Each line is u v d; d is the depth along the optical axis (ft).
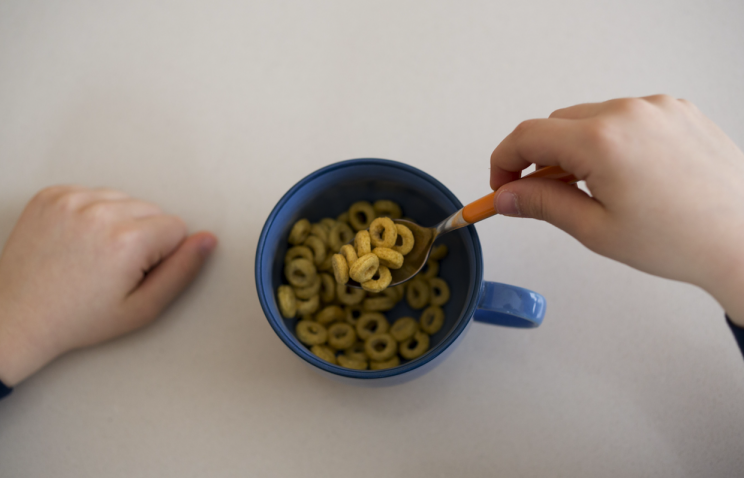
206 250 1.32
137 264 1.28
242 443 1.27
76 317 1.26
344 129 1.41
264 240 1.07
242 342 1.31
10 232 1.40
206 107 1.43
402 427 1.27
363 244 1.06
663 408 1.28
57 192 1.34
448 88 1.43
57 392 1.29
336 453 1.26
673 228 0.89
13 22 1.48
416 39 1.46
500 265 1.34
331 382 1.29
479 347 1.31
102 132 1.43
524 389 1.29
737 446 1.26
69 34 1.48
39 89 1.46
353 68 1.45
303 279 1.18
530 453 1.27
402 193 1.19
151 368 1.30
